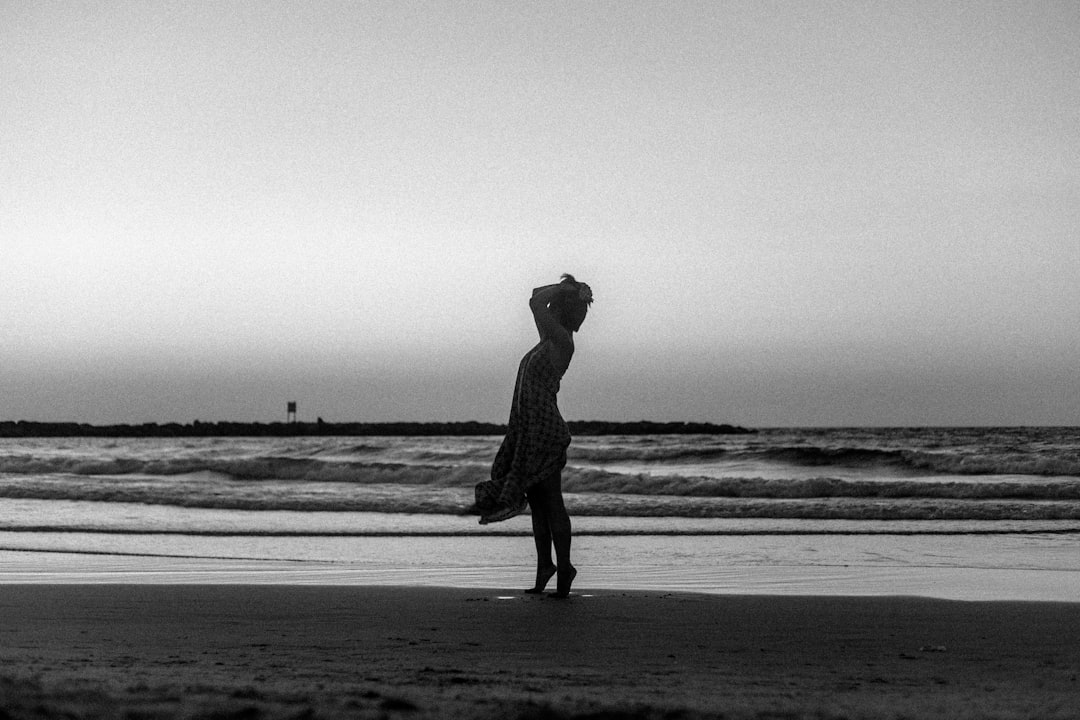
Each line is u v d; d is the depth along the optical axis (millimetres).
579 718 2955
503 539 14055
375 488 25438
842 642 5453
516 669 4367
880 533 14648
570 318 7730
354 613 6660
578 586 8836
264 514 18219
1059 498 21016
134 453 51844
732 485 23219
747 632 5816
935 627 6062
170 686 3441
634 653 4977
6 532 15094
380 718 2918
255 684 3662
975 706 3389
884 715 3154
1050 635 5750
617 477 24359
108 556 11781
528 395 7609
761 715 3088
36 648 4949
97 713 2850
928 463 30828
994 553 12109
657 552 12289
